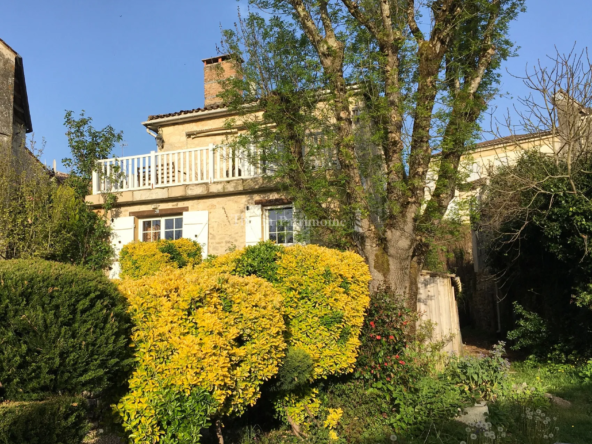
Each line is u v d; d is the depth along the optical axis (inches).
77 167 521.0
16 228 389.7
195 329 158.6
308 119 354.3
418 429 242.1
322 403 260.8
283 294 244.5
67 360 121.9
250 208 430.6
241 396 174.1
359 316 269.1
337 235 343.9
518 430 247.6
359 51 353.4
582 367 367.2
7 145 483.5
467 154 347.6
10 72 530.0
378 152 366.3
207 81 668.1
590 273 372.8
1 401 116.0
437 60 346.3
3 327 117.0
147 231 473.4
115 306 141.3
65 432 117.3
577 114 403.9
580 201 369.4
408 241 335.6
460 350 488.7
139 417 143.7
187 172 458.0
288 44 368.8
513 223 465.7
